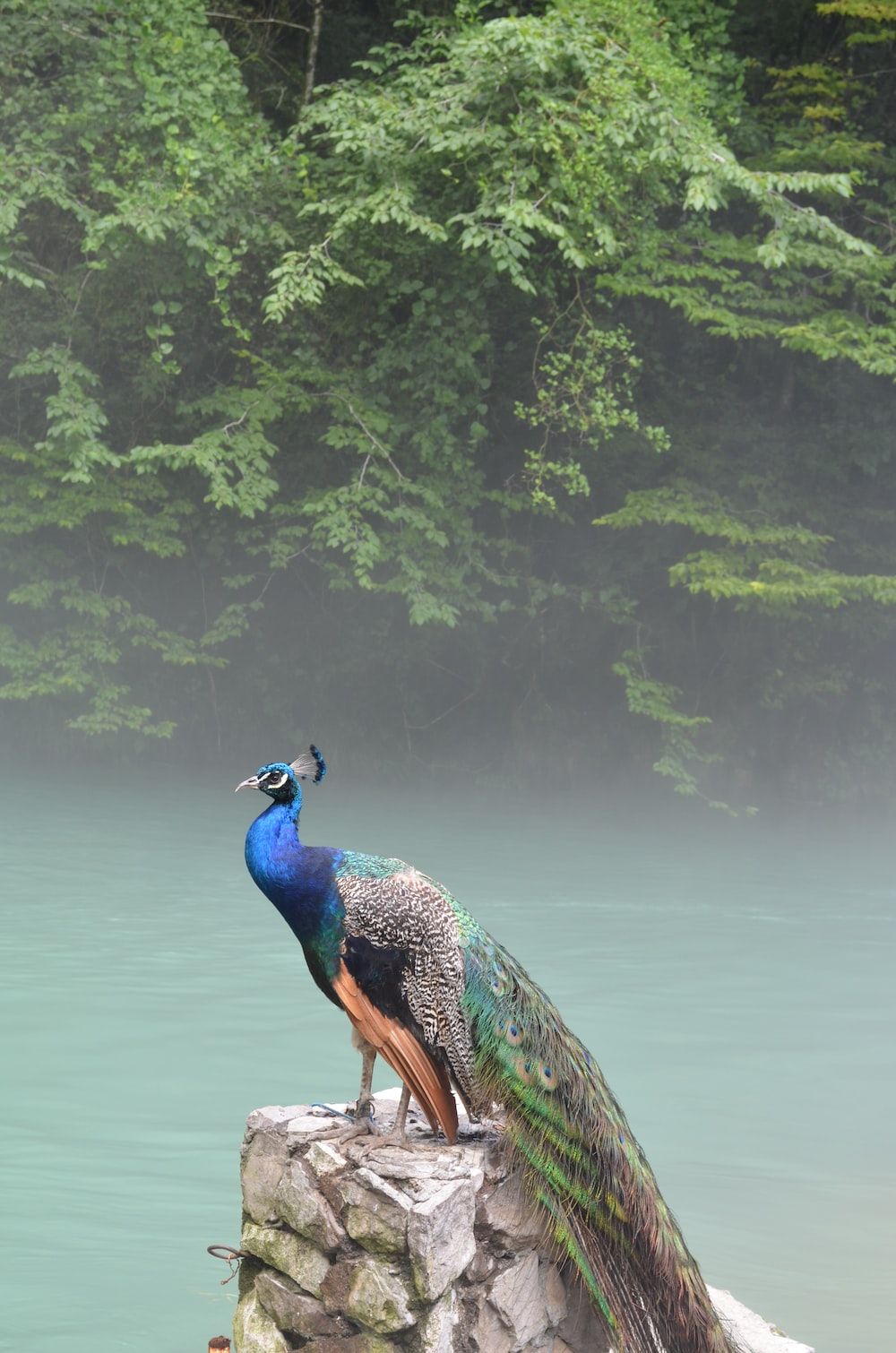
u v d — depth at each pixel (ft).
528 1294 15.12
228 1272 19.74
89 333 68.28
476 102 60.90
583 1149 14.60
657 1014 34.76
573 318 70.23
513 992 14.56
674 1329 14.64
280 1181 15.01
